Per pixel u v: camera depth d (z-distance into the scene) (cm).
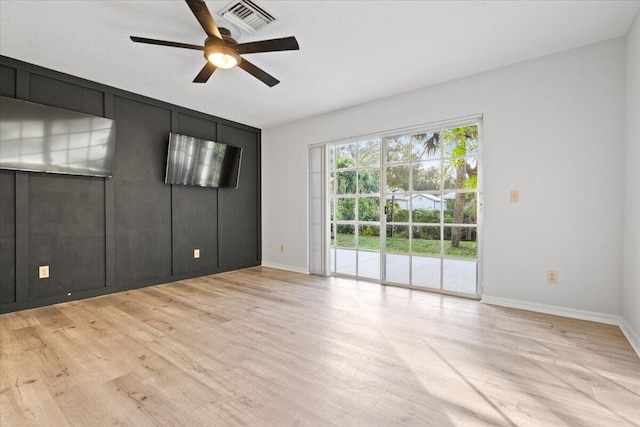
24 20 229
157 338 238
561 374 186
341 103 412
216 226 480
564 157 279
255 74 261
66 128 316
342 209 455
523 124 299
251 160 534
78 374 187
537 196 293
